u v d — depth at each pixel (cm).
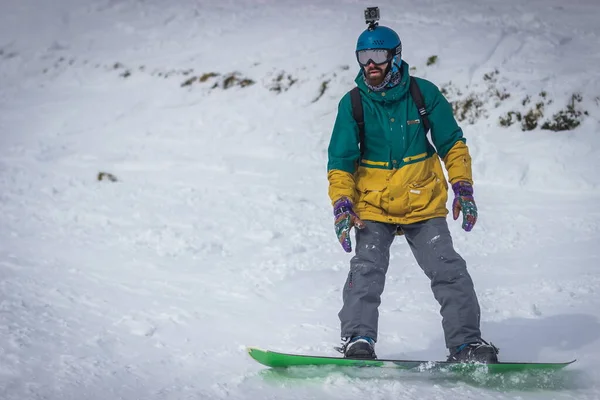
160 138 1544
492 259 971
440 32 1688
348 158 586
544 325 704
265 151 1481
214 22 1925
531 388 539
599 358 608
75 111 1673
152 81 1738
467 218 572
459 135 593
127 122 1611
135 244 1071
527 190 1304
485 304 774
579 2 1906
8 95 1783
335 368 555
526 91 1473
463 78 1533
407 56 1612
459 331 562
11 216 1204
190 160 1458
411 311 760
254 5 2002
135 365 599
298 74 1653
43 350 621
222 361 616
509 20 1769
